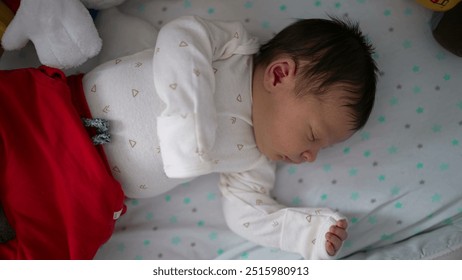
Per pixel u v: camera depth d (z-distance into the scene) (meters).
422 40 1.37
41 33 1.11
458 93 1.36
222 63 1.20
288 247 1.29
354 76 1.15
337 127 1.17
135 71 1.16
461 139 1.36
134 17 1.33
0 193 1.09
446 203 1.35
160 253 1.32
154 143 1.15
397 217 1.35
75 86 1.16
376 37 1.36
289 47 1.17
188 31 1.12
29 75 1.12
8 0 1.20
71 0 1.11
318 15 1.37
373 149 1.36
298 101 1.14
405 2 1.36
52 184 1.11
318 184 1.35
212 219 1.36
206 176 1.37
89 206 1.11
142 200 1.35
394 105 1.36
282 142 1.19
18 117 1.10
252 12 1.36
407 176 1.35
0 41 1.19
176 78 1.05
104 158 1.15
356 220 1.34
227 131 1.19
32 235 1.09
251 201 1.29
